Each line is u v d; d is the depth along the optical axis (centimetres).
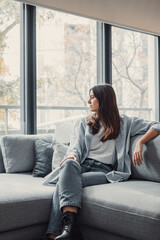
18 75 347
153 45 458
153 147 237
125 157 250
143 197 185
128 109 430
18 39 346
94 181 227
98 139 254
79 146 248
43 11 357
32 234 202
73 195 199
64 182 204
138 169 244
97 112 259
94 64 402
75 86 386
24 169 281
